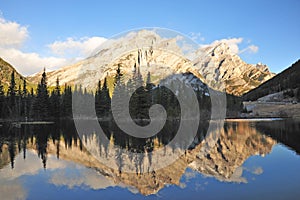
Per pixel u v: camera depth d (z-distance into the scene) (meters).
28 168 11.32
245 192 7.74
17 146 18.58
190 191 7.89
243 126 36.12
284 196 7.38
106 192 7.99
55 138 23.67
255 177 9.35
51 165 11.86
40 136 25.59
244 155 13.84
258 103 92.56
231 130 29.91
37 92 58.34
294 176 9.41
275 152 14.78
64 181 9.19
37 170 10.94
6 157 14.16
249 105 88.06
